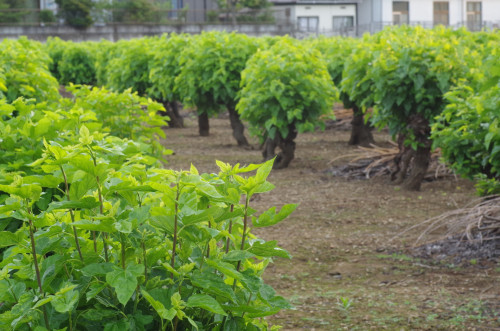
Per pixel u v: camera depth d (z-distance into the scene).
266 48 12.83
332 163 11.31
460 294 5.02
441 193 8.85
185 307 1.97
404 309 4.72
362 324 4.45
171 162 11.60
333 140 14.12
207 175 2.15
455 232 6.59
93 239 2.10
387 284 5.32
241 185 2.08
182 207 1.96
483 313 4.58
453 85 8.28
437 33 10.71
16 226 3.02
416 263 5.87
